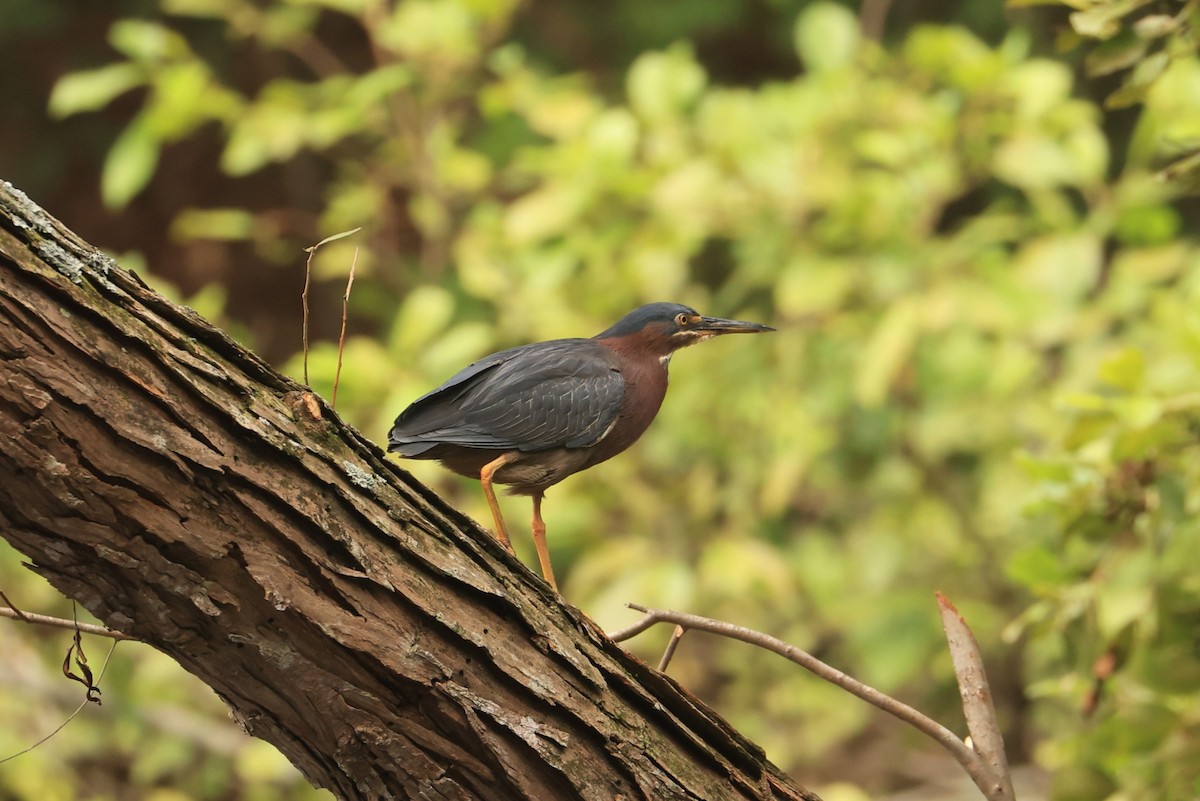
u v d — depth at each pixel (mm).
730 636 5000
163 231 19281
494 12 12844
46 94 19078
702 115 12688
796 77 19422
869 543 13102
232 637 3830
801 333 12875
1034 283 11797
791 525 15148
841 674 4973
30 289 3541
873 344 11422
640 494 12773
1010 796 4867
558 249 12203
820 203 12344
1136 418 6832
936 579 13453
